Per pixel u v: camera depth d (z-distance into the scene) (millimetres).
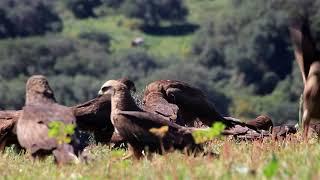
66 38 114625
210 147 14156
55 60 101125
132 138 13008
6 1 122125
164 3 150625
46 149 12180
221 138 14805
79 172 11250
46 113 12719
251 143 15016
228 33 113625
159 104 17500
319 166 10172
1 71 96375
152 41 140875
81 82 87188
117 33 143375
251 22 108375
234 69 105188
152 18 149750
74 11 151375
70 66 101250
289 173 9750
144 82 99812
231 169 10141
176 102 18297
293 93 94000
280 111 83812
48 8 130625
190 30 147125
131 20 148750
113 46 134500
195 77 101750
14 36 119062
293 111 83312
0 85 78438
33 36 120750
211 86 100500
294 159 11055
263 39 103688
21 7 122312
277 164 9789
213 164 10539
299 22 13578
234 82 103250
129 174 10906
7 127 15391
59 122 11891
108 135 17750
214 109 18625
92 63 103375
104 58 107750
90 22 148125
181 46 137500
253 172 9836
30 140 12445
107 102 17688
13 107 69250
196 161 11141
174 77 102375
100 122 17594
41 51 101375
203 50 114125
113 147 16375
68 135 12047
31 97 13562
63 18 148500
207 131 11719
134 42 136875
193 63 113688
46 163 12344
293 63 96875
